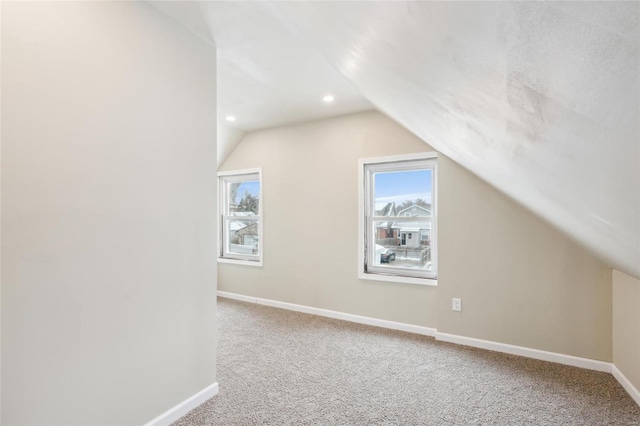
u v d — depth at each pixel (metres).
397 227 3.48
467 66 0.67
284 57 2.35
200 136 2.02
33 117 1.29
